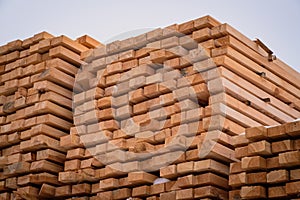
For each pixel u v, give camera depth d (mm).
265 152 6848
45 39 8977
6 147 9047
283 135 6816
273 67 8469
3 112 9070
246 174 6945
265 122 8109
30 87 8945
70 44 8914
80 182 8281
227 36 7742
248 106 7844
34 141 8492
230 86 7539
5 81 9203
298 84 8977
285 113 8555
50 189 8438
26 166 8562
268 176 6785
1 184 8703
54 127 8719
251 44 8125
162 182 7555
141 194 7648
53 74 8672
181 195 7266
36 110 8641
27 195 8484
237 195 7055
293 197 6660
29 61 9008
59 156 8594
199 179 7234
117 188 7977
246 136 6980
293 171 6684
